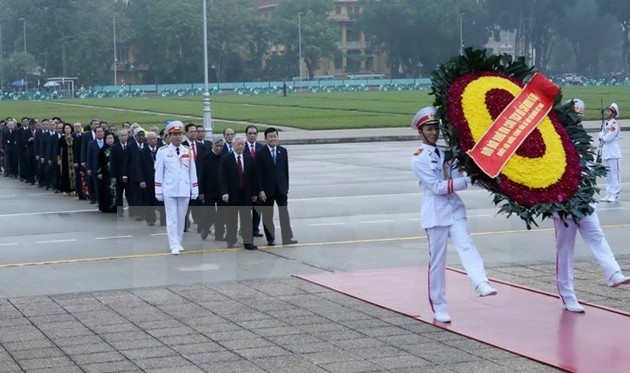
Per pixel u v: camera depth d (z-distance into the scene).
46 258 16.75
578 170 11.30
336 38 131.50
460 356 10.19
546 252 16.52
